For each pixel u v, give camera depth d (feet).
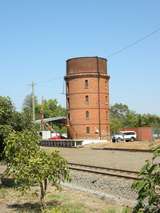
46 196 52.03
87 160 124.98
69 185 64.59
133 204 44.50
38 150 41.29
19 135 44.06
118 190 58.49
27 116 61.72
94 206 45.19
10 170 41.52
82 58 293.64
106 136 295.07
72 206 44.91
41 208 40.86
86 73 291.99
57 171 39.50
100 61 295.69
